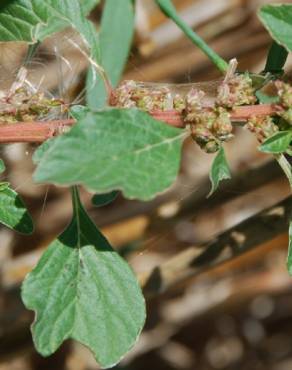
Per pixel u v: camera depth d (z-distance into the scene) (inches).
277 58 8.9
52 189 15.2
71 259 8.5
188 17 15.5
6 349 14.1
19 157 12.1
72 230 8.6
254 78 8.5
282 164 8.2
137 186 7.4
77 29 9.0
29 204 15.1
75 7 9.0
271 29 8.1
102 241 8.5
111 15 10.6
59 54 10.9
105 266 8.5
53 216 15.3
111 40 10.6
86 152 7.4
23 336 14.0
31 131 8.4
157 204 14.5
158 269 11.8
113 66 10.6
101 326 8.3
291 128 8.2
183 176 15.7
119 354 8.3
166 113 8.3
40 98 8.8
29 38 9.0
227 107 8.2
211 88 9.4
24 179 12.4
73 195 8.6
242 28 15.2
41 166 7.3
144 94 8.5
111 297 8.4
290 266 8.1
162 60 14.8
